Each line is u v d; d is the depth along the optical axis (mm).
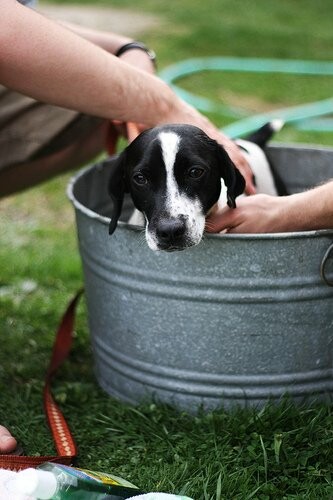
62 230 2379
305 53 4332
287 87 3742
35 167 1889
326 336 1540
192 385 1565
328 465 1428
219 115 3211
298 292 1494
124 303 1565
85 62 1507
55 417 1562
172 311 1522
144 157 1488
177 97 1610
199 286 1489
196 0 5816
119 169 1548
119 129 1760
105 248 1555
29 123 1798
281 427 1507
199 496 1375
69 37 1509
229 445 1474
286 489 1394
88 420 1582
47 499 1207
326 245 1473
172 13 5352
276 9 5562
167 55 4230
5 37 1473
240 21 5176
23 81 1507
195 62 3951
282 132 3000
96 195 1791
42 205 2541
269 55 4277
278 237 1446
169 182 1478
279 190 1850
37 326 1903
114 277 1560
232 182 1510
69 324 1726
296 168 1896
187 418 1557
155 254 1492
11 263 2154
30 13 1496
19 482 1207
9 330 1886
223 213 1506
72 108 1543
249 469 1417
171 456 1472
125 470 1445
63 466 1294
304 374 1553
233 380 1546
